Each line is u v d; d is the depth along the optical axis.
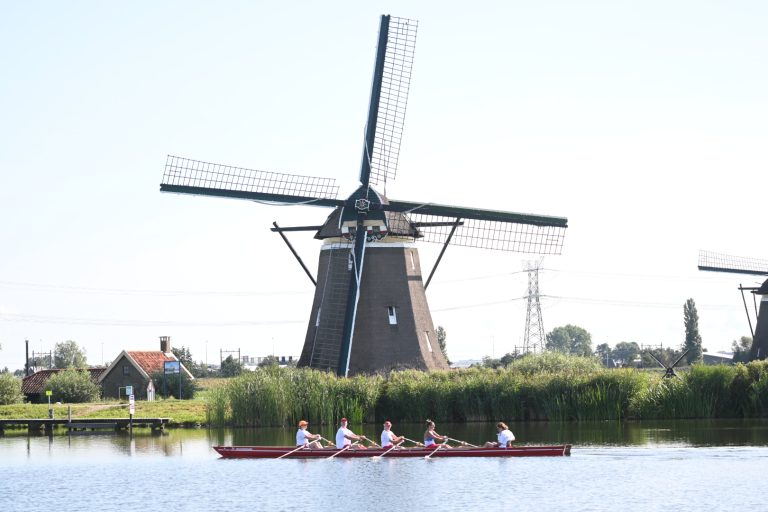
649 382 69.75
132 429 70.19
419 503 39.78
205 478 47.00
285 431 65.25
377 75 76.00
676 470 45.19
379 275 75.06
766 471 44.44
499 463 48.75
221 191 73.81
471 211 76.75
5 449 61.16
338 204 75.38
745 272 109.12
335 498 41.19
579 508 38.06
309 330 76.75
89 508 41.06
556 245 78.06
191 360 157.00
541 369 71.19
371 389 67.88
